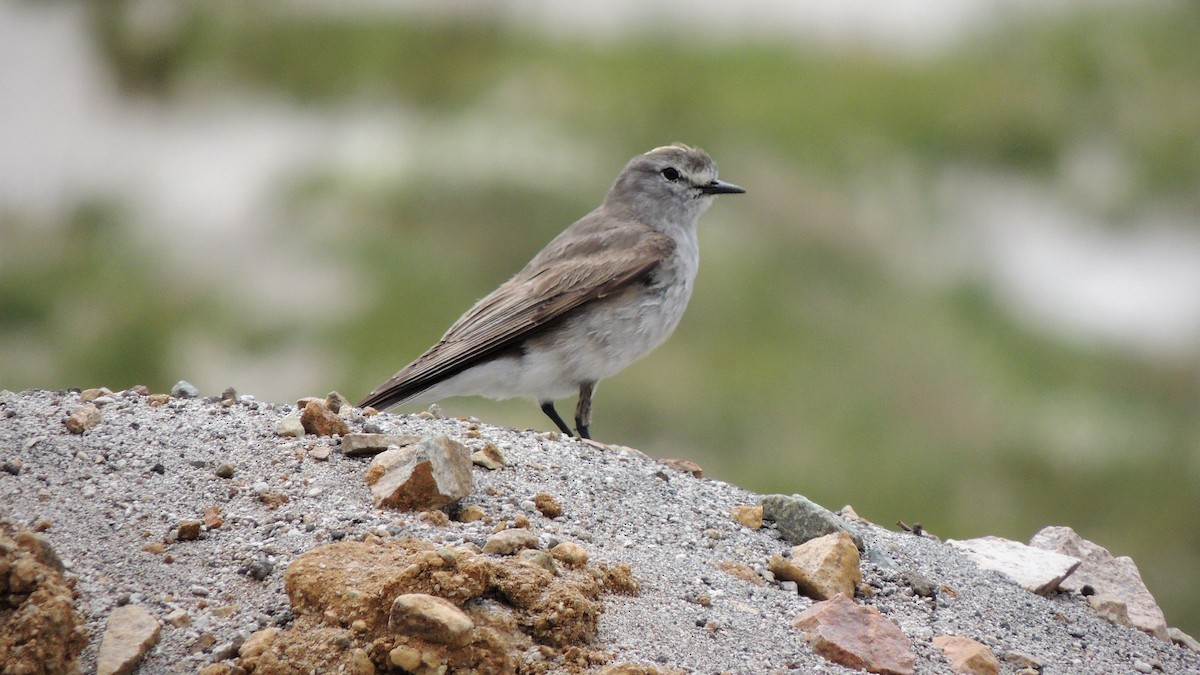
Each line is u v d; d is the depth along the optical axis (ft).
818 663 20.21
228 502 21.98
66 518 20.86
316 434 24.47
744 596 21.83
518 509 23.08
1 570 18.17
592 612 19.66
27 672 17.57
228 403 25.85
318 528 21.27
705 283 65.57
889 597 23.36
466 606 19.12
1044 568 26.32
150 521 21.18
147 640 18.45
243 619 19.20
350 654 18.25
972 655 21.22
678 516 24.50
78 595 19.20
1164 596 55.52
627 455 27.04
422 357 33.50
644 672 18.71
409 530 21.36
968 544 27.58
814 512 24.75
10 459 22.11
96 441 23.25
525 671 18.67
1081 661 22.71
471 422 27.40
